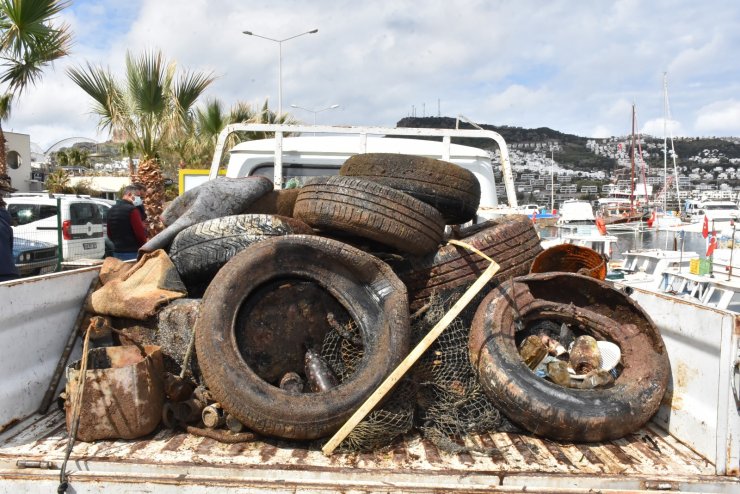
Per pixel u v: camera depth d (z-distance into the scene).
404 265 3.66
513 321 3.33
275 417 2.78
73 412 2.76
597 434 2.93
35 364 3.25
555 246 4.09
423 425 3.05
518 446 2.93
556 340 3.62
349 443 2.79
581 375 3.36
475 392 3.17
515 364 3.11
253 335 3.18
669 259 11.45
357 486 2.40
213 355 2.90
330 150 5.68
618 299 3.46
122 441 2.88
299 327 3.28
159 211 14.98
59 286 3.48
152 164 14.97
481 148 6.37
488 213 5.49
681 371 3.12
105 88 15.23
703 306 2.96
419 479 2.52
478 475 2.53
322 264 3.26
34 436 2.94
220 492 2.42
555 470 2.62
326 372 3.15
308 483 2.40
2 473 2.53
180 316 3.36
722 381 2.71
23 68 11.74
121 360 3.32
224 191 4.32
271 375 3.21
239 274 3.09
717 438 2.68
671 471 2.66
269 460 2.67
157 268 3.68
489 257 3.77
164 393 3.03
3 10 11.16
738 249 11.03
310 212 3.63
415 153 5.67
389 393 2.98
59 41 11.97
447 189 3.95
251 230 3.71
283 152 5.66
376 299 3.29
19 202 16.14
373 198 3.51
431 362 3.29
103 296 3.58
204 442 2.88
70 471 2.55
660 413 3.23
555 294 3.63
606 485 2.53
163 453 2.72
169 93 15.55
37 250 13.26
